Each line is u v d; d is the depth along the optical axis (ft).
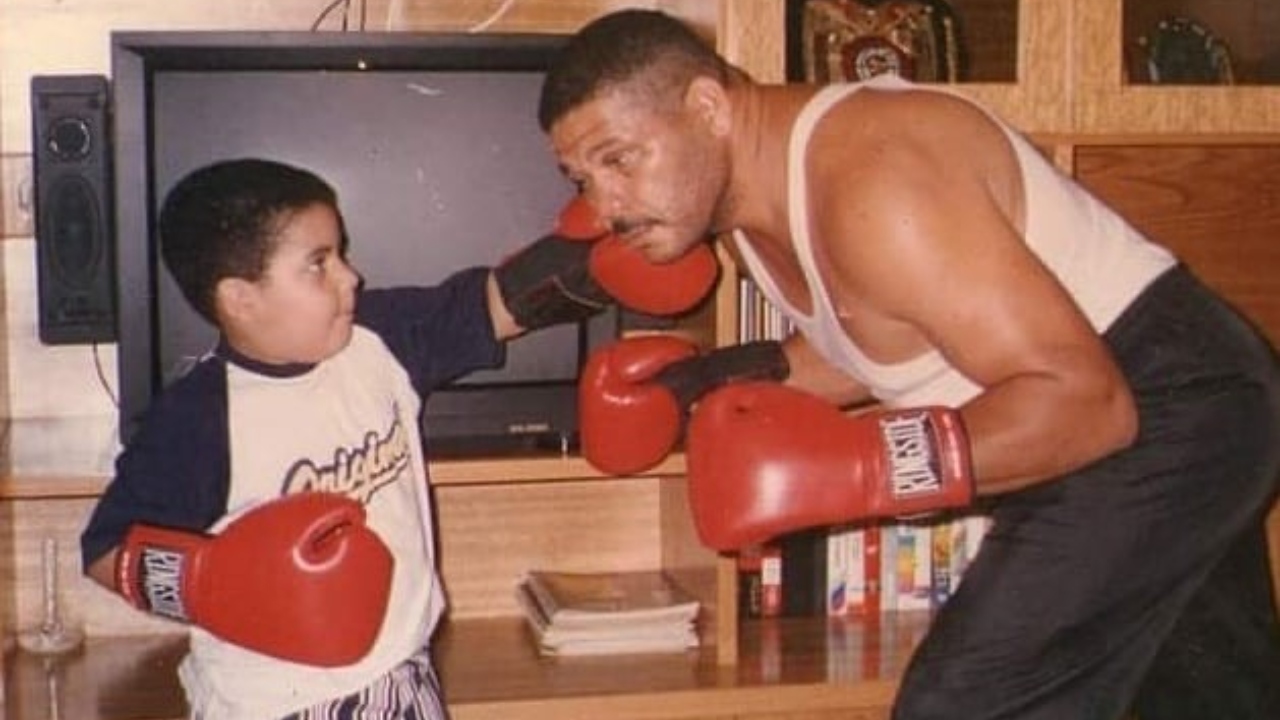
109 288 7.72
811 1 8.05
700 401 6.52
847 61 8.06
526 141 7.85
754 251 6.47
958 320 5.54
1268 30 8.54
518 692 7.64
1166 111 8.25
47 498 7.71
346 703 6.39
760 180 6.06
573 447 7.89
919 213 5.54
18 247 8.37
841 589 8.73
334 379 6.59
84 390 8.51
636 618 8.13
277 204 6.30
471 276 7.08
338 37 7.63
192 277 6.39
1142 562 6.21
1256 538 6.76
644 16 6.12
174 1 8.36
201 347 7.67
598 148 5.98
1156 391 6.18
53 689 7.85
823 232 5.79
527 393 7.89
